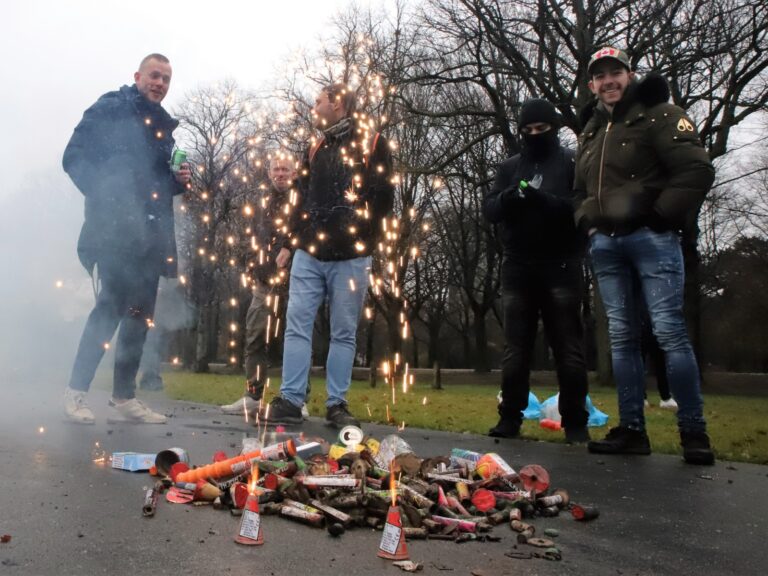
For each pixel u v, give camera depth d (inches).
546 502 91.4
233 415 223.3
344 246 186.7
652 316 152.8
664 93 155.5
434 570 64.5
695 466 138.3
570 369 179.8
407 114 770.2
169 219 186.2
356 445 116.9
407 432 191.2
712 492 109.7
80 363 170.6
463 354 1563.7
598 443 157.9
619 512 93.8
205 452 128.7
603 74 158.1
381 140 188.5
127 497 89.3
